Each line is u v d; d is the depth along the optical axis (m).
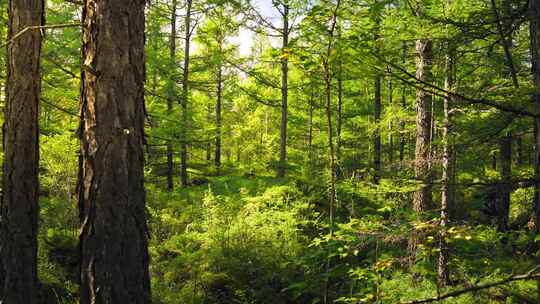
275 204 10.40
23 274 5.37
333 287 4.87
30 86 5.45
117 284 3.41
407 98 16.88
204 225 8.96
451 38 5.24
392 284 6.43
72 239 8.40
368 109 19.61
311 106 22.59
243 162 24.64
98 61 3.43
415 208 7.79
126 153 3.50
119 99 3.47
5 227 5.37
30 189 5.50
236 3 13.67
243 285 7.36
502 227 9.89
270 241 8.37
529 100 3.74
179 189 15.31
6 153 5.42
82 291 3.48
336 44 2.89
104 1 3.43
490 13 5.09
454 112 6.29
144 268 3.62
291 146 26.19
